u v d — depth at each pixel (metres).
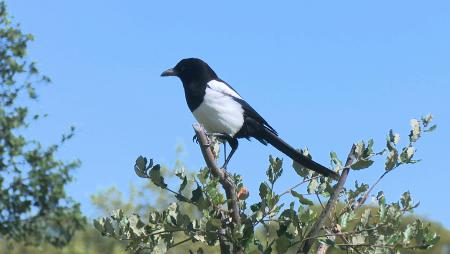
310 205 9.23
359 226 9.42
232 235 8.92
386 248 9.27
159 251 9.24
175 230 9.09
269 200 9.00
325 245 9.91
